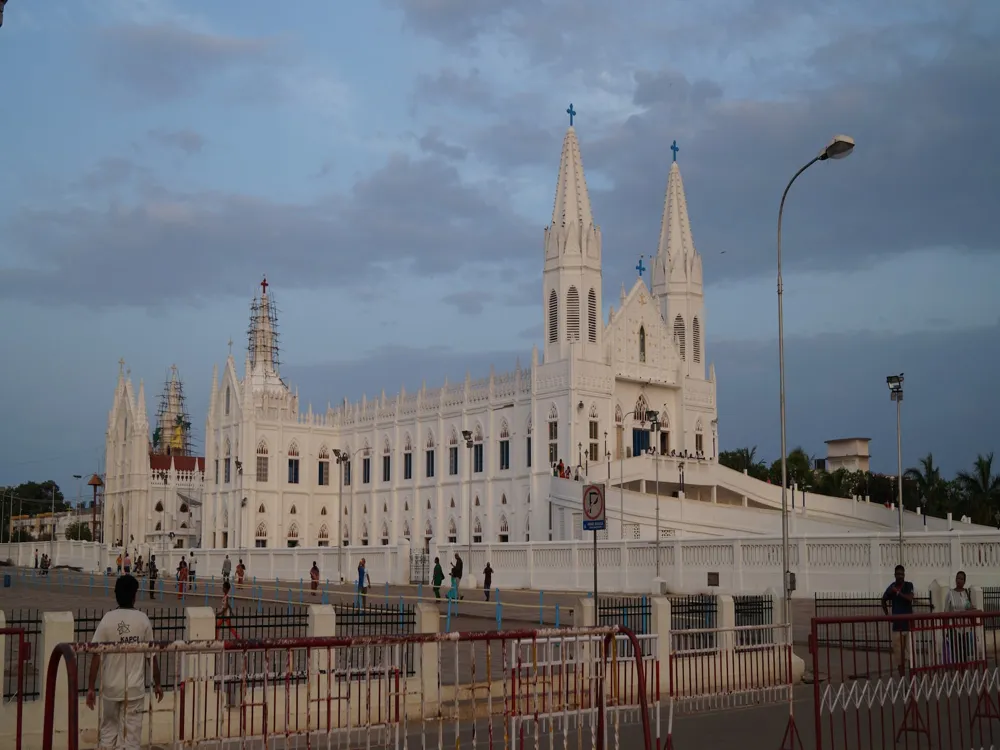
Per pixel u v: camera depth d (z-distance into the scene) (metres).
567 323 104.69
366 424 129.38
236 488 127.44
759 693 26.38
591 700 17.34
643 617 27.69
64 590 80.06
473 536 111.81
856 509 83.31
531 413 105.50
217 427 133.25
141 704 16.09
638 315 110.31
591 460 101.44
